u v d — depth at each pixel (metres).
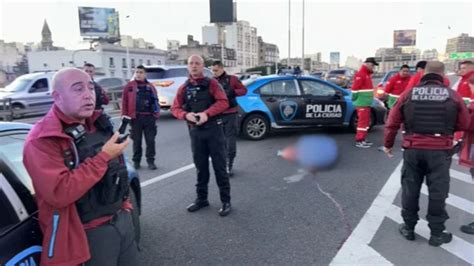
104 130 2.19
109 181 2.04
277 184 5.59
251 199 4.96
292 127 9.05
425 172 3.69
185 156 7.45
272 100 8.81
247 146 8.20
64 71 1.96
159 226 4.14
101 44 59.50
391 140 3.91
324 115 9.20
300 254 3.51
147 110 6.38
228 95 5.85
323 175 6.02
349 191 5.23
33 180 1.84
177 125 11.74
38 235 2.05
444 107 3.46
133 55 64.56
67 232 1.94
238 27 112.00
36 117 13.41
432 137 3.53
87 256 1.99
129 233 2.29
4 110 11.66
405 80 8.28
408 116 3.62
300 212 4.50
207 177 4.59
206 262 3.39
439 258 3.41
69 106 1.93
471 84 4.75
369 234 3.90
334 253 3.52
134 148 6.53
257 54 127.31
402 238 3.81
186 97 4.30
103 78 18.02
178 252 3.57
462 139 4.23
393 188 5.34
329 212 4.49
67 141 1.92
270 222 4.22
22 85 13.41
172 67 13.60
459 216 4.36
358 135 8.12
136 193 3.64
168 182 5.74
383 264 3.32
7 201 1.97
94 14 59.44
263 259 3.43
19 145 2.45
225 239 3.83
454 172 6.25
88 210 2.02
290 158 7.12
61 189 1.80
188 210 4.57
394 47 76.94
